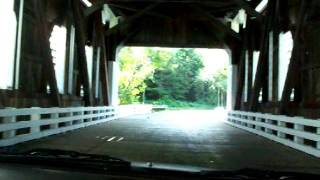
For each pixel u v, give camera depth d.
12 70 13.55
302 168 8.34
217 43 28.61
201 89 98.25
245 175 3.80
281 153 10.73
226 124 24.12
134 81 63.16
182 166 4.48
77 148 10.70
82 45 19.80
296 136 11.69
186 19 28.38
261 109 19.86
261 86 20.31
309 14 14.98
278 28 18.05
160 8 27.69
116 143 12.19
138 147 11.31
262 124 15.70
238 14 25.98
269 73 19.30
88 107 19.75
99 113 22.56
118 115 29.86
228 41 27.56
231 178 3.72
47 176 4.51
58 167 4.66
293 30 16.69
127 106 35.31
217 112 33.34
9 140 10.52
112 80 27.64
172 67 92.69
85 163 4.52
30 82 15.70
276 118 13.95
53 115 14.28
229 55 27.98
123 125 21.27
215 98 99.88
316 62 14.23
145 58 64.19
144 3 26.38
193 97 97.31
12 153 5.25
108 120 25.52
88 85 20.36
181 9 27.80
